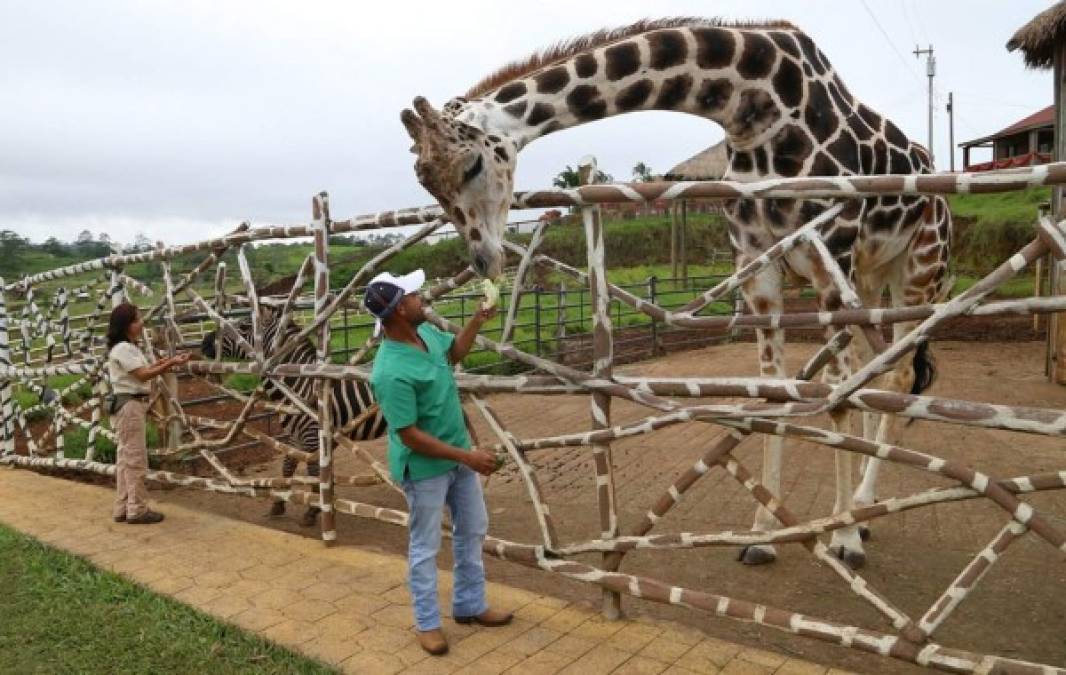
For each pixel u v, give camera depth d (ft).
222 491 16.17
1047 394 26.86
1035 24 26.08
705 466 9.60
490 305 10.05
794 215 11.76
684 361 38.14
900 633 8.22
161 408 19.39
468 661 9.78
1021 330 42.55
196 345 21.39
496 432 11.25
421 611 10.13
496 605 11.33
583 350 37.73
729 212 13.00
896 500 8.38
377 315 9.59
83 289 20.18
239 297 17.95
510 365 34.35
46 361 21.01
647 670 9.39
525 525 15.74
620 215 115.34
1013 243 56.08
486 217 9.94
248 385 32.96
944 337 41.98
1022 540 13.92
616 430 10.09
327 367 13.51
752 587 12.31
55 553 14.15
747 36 11.76
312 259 13.93
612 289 10.24
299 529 16.33
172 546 14.44
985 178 7.52
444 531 12.42
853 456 16.67
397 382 9.53
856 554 12.80
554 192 10.01
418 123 9.51
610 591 10.71
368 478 13.64
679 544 9.87
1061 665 9.79
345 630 10.74
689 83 11.63
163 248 16.99
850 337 9.25
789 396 8.81
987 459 19.08
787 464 19.03
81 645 10.65
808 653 10.21
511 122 10.78
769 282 12.76
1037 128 84.28
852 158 12.50
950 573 12.59
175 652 10.28
